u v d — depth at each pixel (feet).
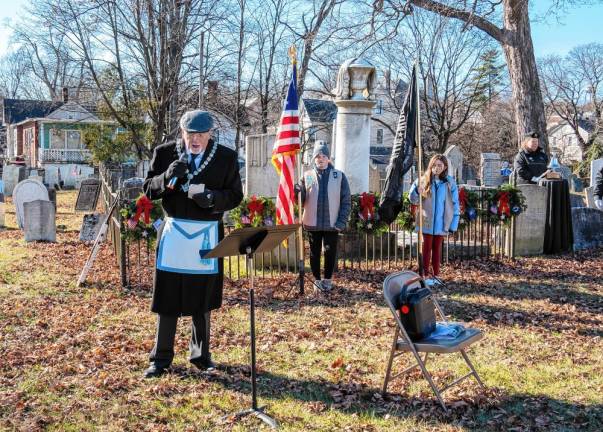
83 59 89.35
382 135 174.70
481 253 38.22
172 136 89.35
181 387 17.63
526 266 36.50
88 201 74.08
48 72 153.79
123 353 20.52
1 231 53.57
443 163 31.01
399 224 33.35
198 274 17.88
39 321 24.08
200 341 18.75
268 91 114.11
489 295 29.35
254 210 31.58
